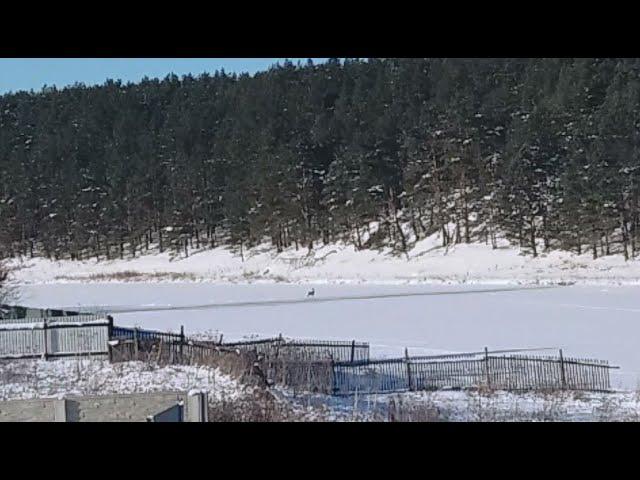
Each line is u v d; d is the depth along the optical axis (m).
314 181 191.25
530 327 74.44
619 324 74.50
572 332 70.50
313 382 42.00
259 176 194.38
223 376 41.56
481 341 66.62
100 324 50.25
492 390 43.44
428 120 183.50
